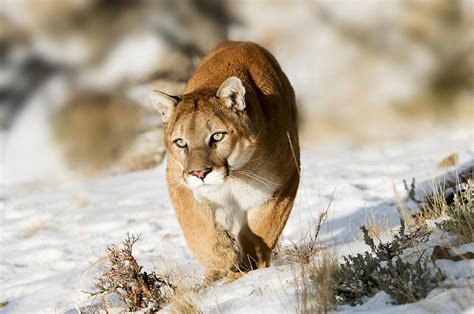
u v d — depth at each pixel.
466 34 30.38
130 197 15.73
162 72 22.73
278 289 7.32
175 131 8.14
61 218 14.62
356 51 30.20
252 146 8.23
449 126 24.03
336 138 24.78
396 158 16.67
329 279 6.73
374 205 12.38
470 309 5.62
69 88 27.50
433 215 9.26
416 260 7.00
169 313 7.61
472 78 29.64
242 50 9.38
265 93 8.89
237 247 8.91
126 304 8.30
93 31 28.09
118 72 25.61
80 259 12.07
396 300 6.27
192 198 8.43
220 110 8.09
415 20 30.73
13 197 17.30
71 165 25.20
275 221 8.76
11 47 29.41
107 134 25.28
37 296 9.91
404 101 28.72
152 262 10.56
